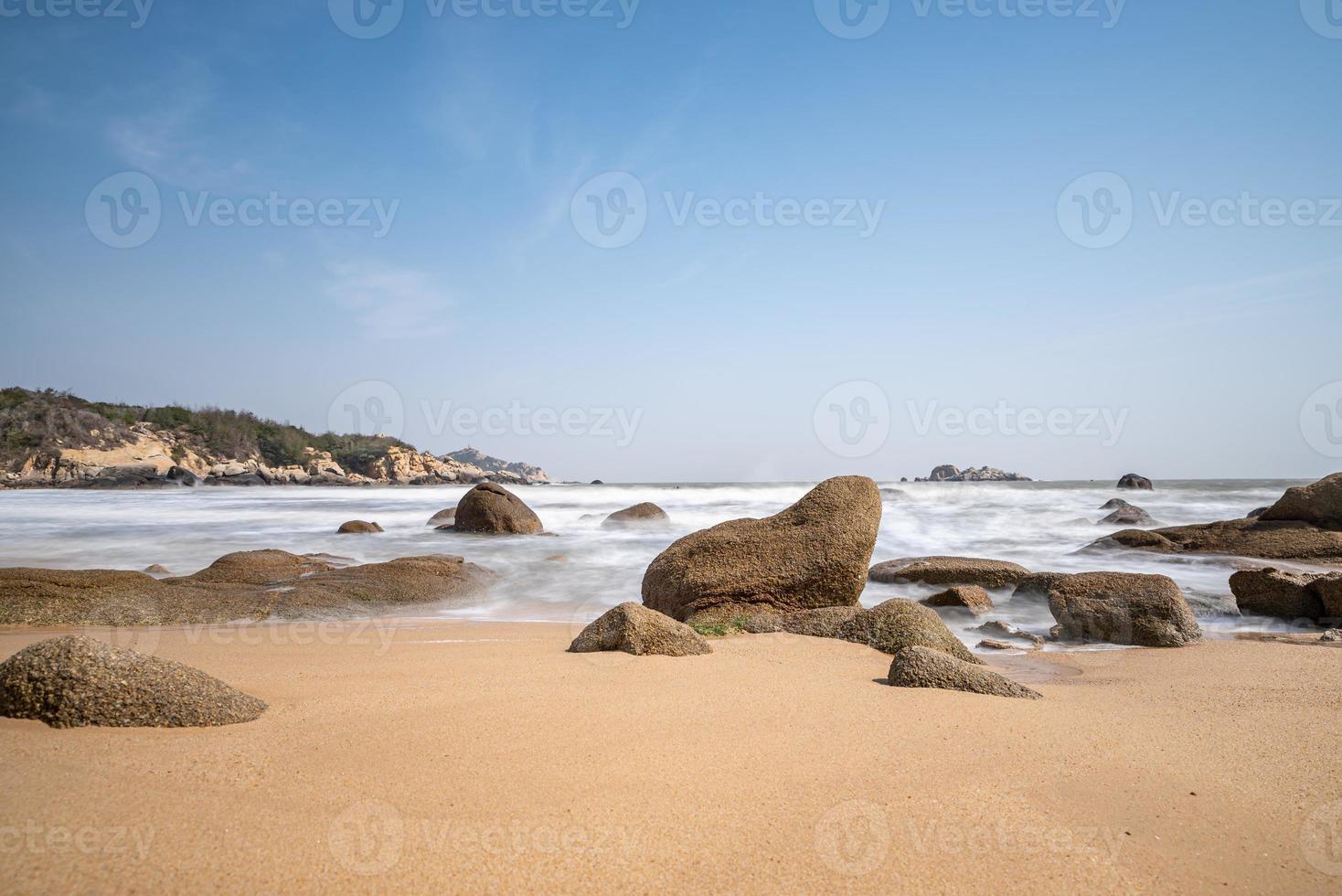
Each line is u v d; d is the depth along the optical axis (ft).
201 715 13.94
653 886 8.84
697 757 12.88
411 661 20.61
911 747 13.62
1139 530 47.98
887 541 56.34
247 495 128.88
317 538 60.64
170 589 31.89
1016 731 14.66
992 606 33.30
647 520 70.90
